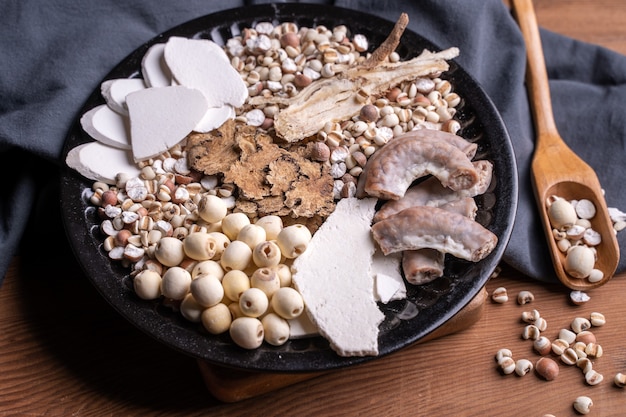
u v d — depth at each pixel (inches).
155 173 17.4
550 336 17.8
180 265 16.2
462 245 15.8
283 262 16.3
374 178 16.5
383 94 18.5
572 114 20.3
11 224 17.9
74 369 17.0
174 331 15.4
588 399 16.7
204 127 17.8
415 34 19.1
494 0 20.4
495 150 17.3
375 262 16.2
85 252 16.3
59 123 18.2
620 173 19.6
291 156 17.3
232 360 15.0
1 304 17.7
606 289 18.3
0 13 19.1
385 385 17.0
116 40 19.4
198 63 18.3
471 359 17.4
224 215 16.7
